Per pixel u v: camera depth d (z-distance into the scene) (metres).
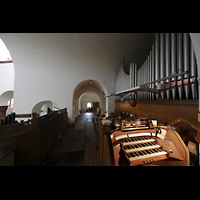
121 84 6.44
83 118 10.41
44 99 6.89
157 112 3.22
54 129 4.25
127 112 5.79
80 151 3.69
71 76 7.18
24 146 2.91
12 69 9.41
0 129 2.80
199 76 1.57
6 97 10.14
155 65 3.04
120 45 5.79
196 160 1.63
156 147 1.70
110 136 1.61
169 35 2.61
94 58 6.86
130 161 1.42
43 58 6.54
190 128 2.12
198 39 1.43
